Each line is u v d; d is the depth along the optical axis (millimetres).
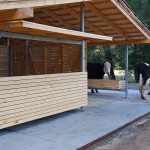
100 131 5973
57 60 10539
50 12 9477
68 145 5016
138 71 10625
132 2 19031
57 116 7352
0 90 5383
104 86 11180
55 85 6828
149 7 19328
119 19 9430
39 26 5219
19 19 4777
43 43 10719
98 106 8922
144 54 20141
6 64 11195
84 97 7984
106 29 10367
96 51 20719
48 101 6613
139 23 9898
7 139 5320
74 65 10219
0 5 4414
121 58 20281
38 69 10906
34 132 5812
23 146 4922
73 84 7492
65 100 7195
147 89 13203
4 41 10867
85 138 5449
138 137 6000
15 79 5688
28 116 6047
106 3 8383
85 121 6848
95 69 11766
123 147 5316
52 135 5613
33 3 4945
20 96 5824
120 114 7770
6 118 5531
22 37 6391
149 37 10594
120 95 11516
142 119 7672
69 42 7797
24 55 11117
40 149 4781
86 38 7535
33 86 6152
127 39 10977
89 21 9820
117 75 22047
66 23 10227
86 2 8219
